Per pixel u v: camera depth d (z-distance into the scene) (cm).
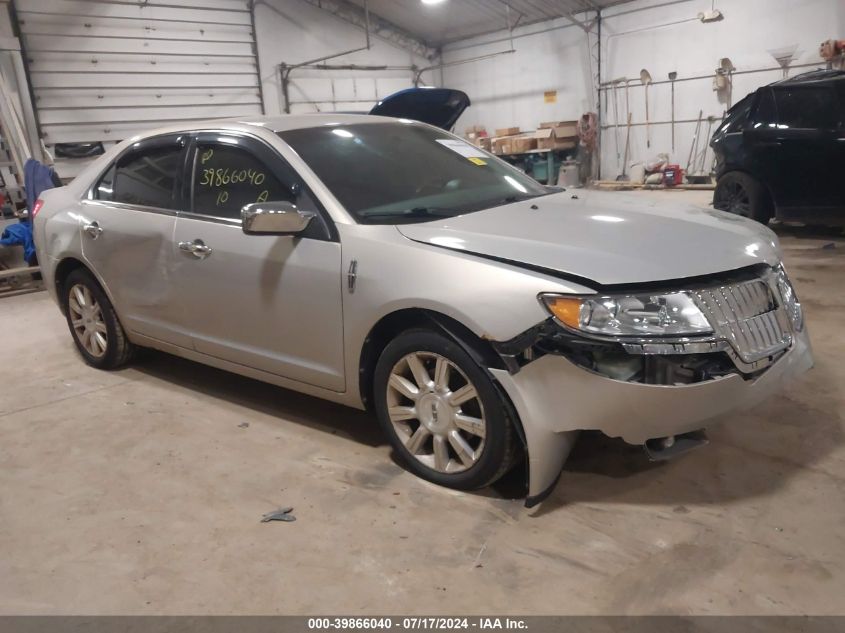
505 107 1667
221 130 340
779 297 259
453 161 352
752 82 1195
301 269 290
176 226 344
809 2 1097
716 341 228
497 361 241
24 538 257
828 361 376
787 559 217
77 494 286
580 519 246
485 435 250
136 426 350
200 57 1381
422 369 267
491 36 1642
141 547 246
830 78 663
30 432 351
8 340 538
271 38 1488
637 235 257
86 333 438
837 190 657
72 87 1220
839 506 244
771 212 736
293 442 322
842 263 601
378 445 314
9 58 1126
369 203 294
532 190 348
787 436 297
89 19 1222
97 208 397
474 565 225
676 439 254
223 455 313
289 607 211
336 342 287
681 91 1298
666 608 200
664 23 1295
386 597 212
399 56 1728
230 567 232
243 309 320
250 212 268
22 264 772
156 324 376
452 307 243
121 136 1288
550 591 210
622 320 224
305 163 304
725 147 747
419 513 256
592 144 1441
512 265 240
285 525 254
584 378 229
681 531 236
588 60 1448
